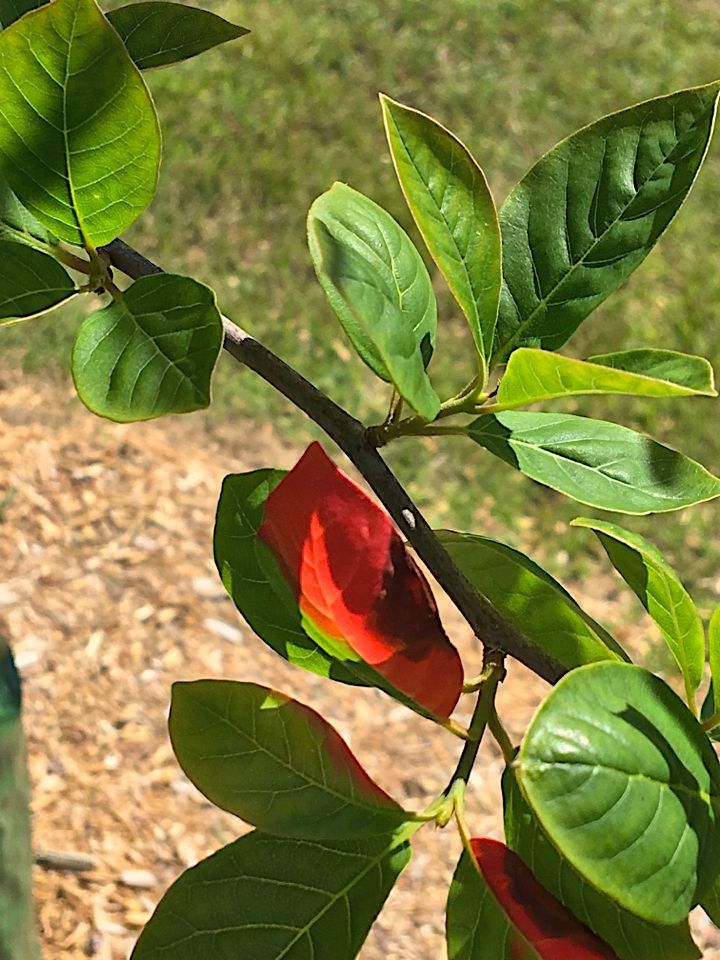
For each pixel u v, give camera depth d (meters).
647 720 0.25
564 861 0.28
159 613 1.65
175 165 2.07
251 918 0.29
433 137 0.30
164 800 1.46
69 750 1.47
